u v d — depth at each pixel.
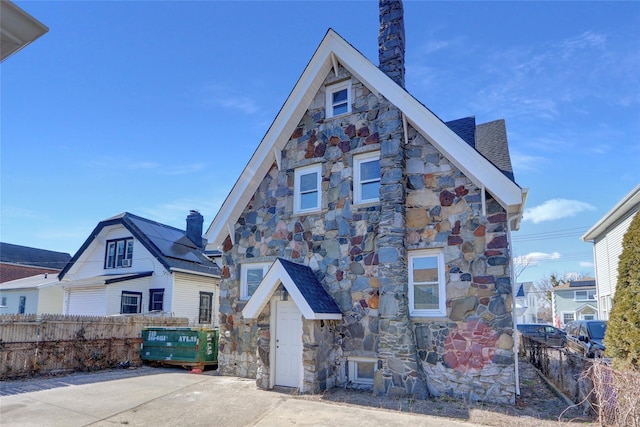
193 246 23.59
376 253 9.89
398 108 9.89
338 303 10.16
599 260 20.89
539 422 6.84
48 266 35.25
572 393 8.34
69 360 12.05
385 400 8.32
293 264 10.04
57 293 26.27
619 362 6.53
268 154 11.91
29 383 10.20
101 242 22.20
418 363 8.78
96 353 12.71
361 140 10.59
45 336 11.57
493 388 8.28
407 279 9.41
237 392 9.25
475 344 8.58
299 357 9.66
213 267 22.39
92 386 9.90
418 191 9.68
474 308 8.71
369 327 9.68
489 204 8.95
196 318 20.70
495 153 10.40
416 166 9.81
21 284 26.86
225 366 11.73
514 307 8.50
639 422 5.62
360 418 7.11
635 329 6.27
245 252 12.12
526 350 15.38
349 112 10.92
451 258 9.09
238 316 11.81
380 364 8.99
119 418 7.23
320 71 11.27
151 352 13.53
